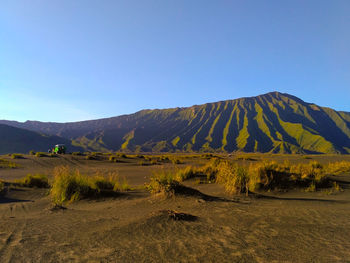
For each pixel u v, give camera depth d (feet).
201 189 34.06
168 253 10.12
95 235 13.03
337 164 60.29
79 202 27.48
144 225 14.37
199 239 11.89
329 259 9.29
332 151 631.97
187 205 21.35
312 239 11.64
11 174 69.21
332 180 37.40
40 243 11.96
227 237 12.14
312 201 23.52
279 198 26.00
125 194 31.14
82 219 17.66
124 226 14.43
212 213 17.99
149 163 111.96
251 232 12.93
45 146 492.13
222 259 9.39
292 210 18.40
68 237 12.92
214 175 45.60
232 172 32.35
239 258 9.46
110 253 10.30
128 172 71.20
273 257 9.52
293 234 12.45
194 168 51.75
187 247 10.80
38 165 98.53
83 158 123.95
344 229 13.20
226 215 17.20
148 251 10.41
